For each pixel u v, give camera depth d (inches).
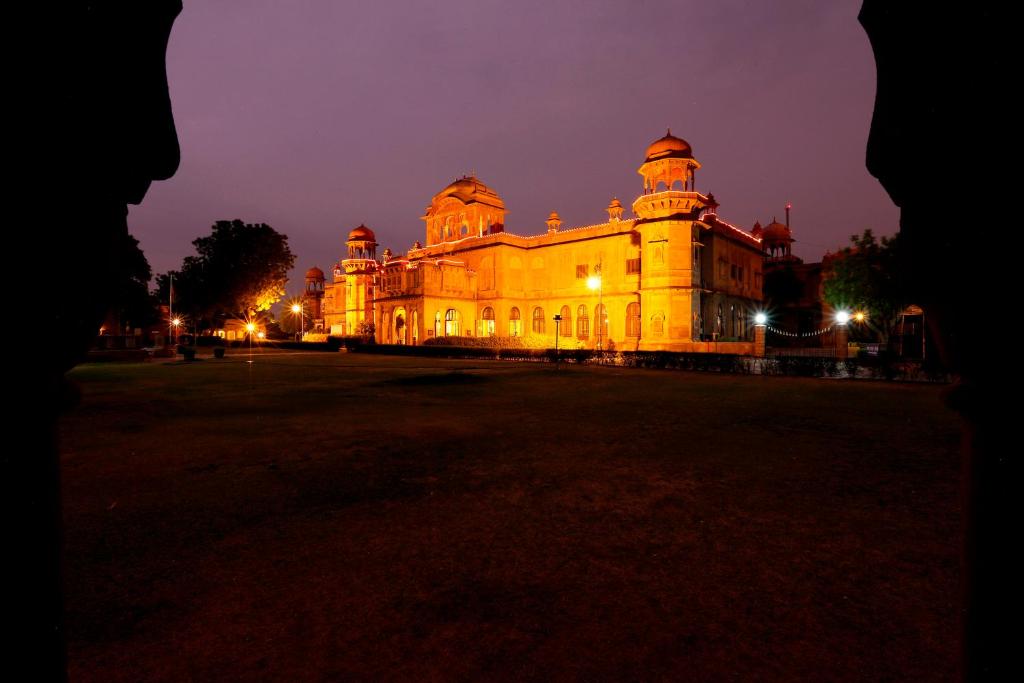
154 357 1449.3
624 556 163.5
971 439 49.7
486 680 104.3
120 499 221.0
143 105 52.8
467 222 2010.3
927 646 114.2
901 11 50.9
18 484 43.4
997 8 43.1
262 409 479.8
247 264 2050.9
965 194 45.5
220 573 152.9
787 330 2016.5
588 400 543.8
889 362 761.6
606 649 114.4
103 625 125.3
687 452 304.5
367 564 158.6
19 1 40.6
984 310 44.9
